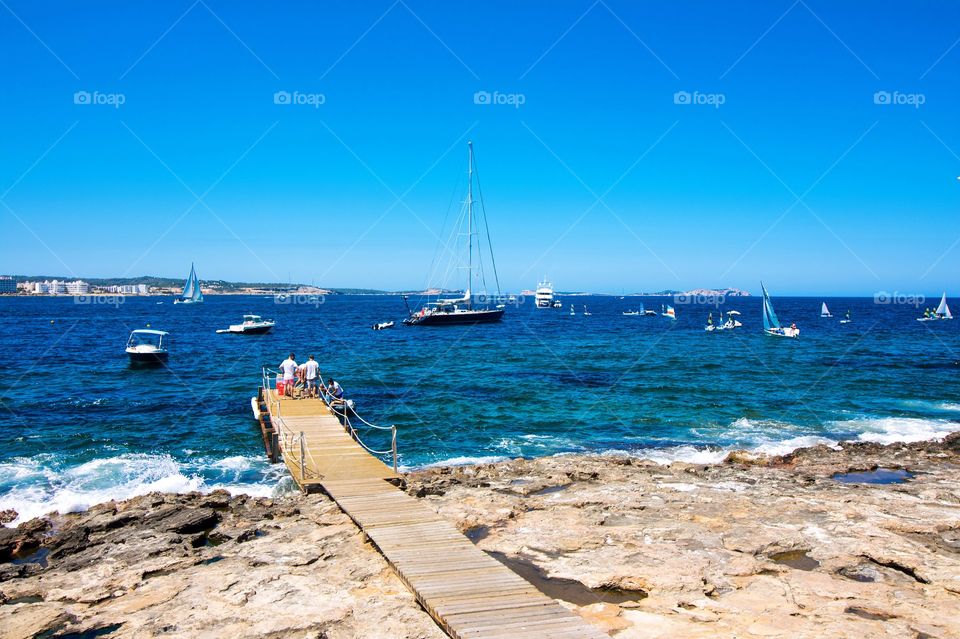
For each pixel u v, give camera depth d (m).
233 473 21.08
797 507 15.26
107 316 132.12
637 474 18.95
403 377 42.50
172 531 14.24
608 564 11.86
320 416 24.64
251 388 38.06
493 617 9.01
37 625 9.63
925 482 18.41
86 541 13.94
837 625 9.42
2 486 19.36
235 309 178.38
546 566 11.87
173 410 31.28
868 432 27.05
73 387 38.25
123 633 9.35
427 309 107.06
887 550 12.43
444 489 17.31
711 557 12.16
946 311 126.69
